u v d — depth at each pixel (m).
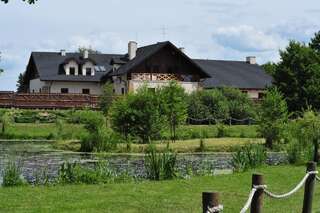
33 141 42.97
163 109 38.75
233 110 54.06
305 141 25.23
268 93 36.53
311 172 11.12
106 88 56.59
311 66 62.28
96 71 76.62
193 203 13.81
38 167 25.62
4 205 13.04
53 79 73.00
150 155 20.55
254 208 8.62
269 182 18.03
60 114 52.50
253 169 21.47
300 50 62.69
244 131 46.38
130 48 74.50
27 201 13.62
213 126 49.25
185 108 40.25
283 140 35.69
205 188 16.25
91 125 36.28
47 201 13.66
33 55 77.69
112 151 34.66
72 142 37.97
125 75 67.56
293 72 62.59
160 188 16.00
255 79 75.75
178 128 43.31
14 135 45.22
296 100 62.00
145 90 38.94
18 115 51.59
